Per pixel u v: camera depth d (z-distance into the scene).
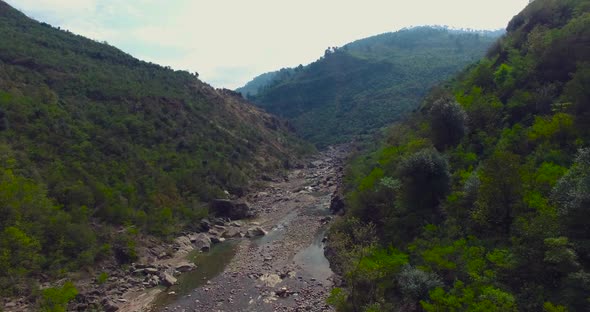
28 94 53.16
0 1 92.25
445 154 36.25
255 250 42.62
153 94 79.00
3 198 30.52
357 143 125.50
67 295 26.27
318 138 157.12
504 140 31.36
